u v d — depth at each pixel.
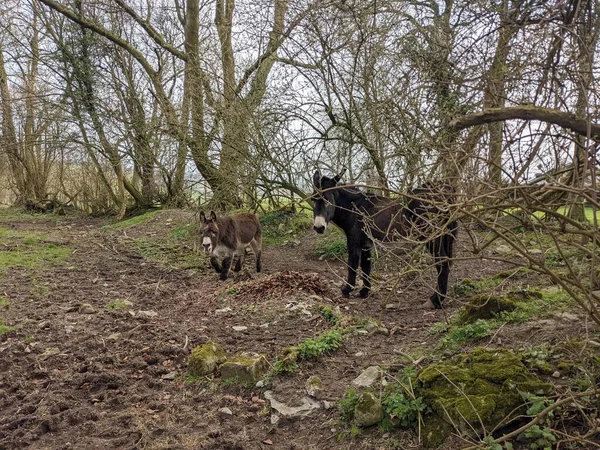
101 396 4.16
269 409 3.79
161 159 14.16
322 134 9.56
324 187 6.39
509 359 3.44
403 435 3.20
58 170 21.61
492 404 3.04
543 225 2.61
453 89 4.21
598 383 3.02
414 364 3.87
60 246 11.42
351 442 3.27
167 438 3.53
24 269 9.01
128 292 7.64
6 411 4.00
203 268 9.25
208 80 11.32
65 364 4.81
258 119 10.09
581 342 3.46
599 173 3.13
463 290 6.19
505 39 3.72
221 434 3.54
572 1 3.22
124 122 14.19
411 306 6.11
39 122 19.55
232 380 4.21
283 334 5.29
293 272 7.18
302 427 3.54
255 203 12.09
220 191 11.81
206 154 11.86
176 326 5.72
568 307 4.50
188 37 13.34
